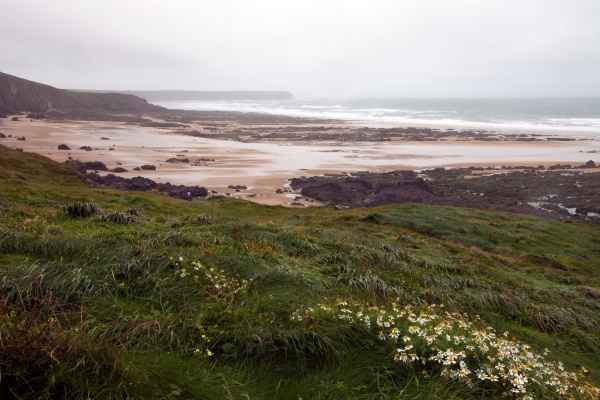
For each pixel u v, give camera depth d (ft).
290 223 54.44
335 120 396.78
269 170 146.00
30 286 17.66
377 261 34.01
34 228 27.55
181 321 17.08
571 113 463.42
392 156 181.57
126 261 22.15
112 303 18.33
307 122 371.15
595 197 113.19
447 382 15.21
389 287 27.96
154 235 29.14
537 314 30.19
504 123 358.84
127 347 14.93
